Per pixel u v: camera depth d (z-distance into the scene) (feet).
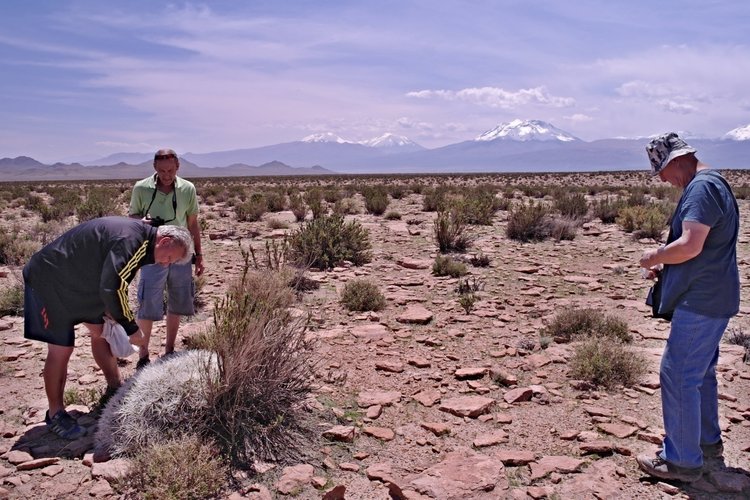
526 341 20.81
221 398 13.82
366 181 229.45
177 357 14.82
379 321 23.91
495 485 12.10
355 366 18.72
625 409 15.76
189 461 11.87
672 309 12.67
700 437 12.87
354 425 14.79
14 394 16.48
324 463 12.90
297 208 62.69
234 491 11.82
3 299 25.38
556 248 42.14
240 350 13.82
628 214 51.72
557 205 63.31
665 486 12.16
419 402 16.20
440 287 30.09
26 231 52.90
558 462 12.97
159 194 18.03
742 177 193.06
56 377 14.23
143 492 11.40
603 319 22.50
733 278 12.00
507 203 71.05
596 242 45.06
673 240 12.56
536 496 11.65
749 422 14.96
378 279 31.94
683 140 12.53
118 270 13.50
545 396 16.44
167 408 13.14
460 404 15.89
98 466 12.33
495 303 26.63
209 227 55.06
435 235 46.16
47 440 13.84
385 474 12.45
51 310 13.80
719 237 11.82
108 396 15.67
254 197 74.84
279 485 12.03
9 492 11.64
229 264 35.45
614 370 17.69
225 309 15.15
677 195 75.66
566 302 26.84
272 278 25.57
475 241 45.11
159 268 17.40
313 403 15.62
